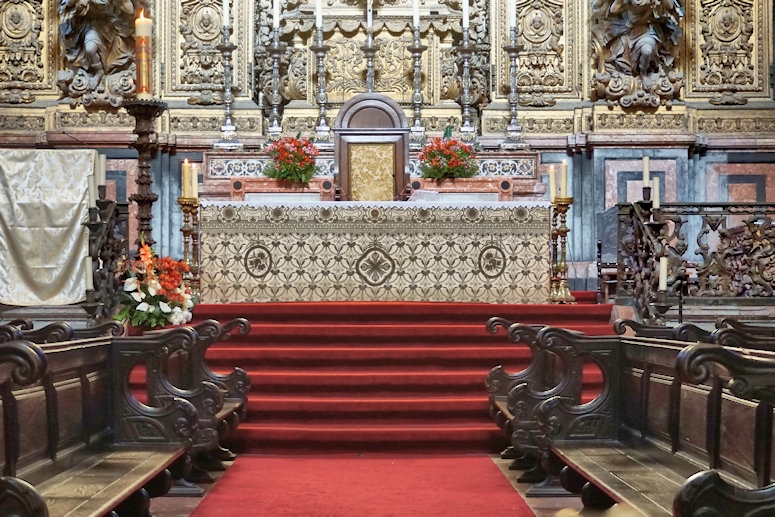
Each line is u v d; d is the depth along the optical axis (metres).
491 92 15.10
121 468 5.46
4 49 14.73
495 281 11.34
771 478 4.09
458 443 8.14
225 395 7.82
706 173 14.87
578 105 14.98
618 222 10.62
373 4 14.99
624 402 6.38
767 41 14.97
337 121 13.55
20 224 10.41
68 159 10.48
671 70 14.83
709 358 3.73
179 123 14.73
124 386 6.35
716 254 10.72
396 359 9.21
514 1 14.04
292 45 15.04
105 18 14.46
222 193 13.52
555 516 5.93
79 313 10.55
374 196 13.12
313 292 11.34
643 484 4.92
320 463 7.72
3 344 3.88
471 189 13.06
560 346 6.50
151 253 9.49
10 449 4.59
